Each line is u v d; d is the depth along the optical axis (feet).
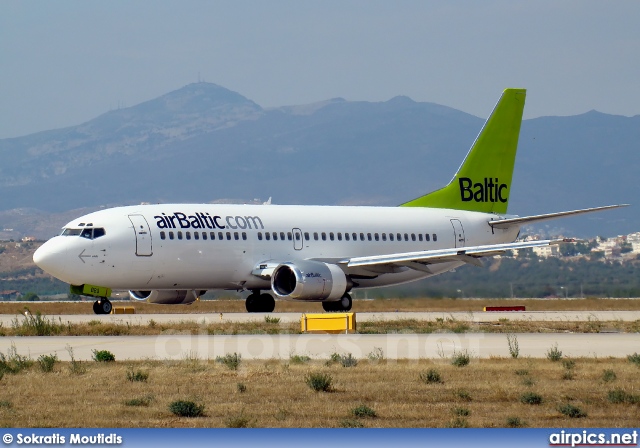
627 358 405.39
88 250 644.27
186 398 313.94
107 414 290.76
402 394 322.55
